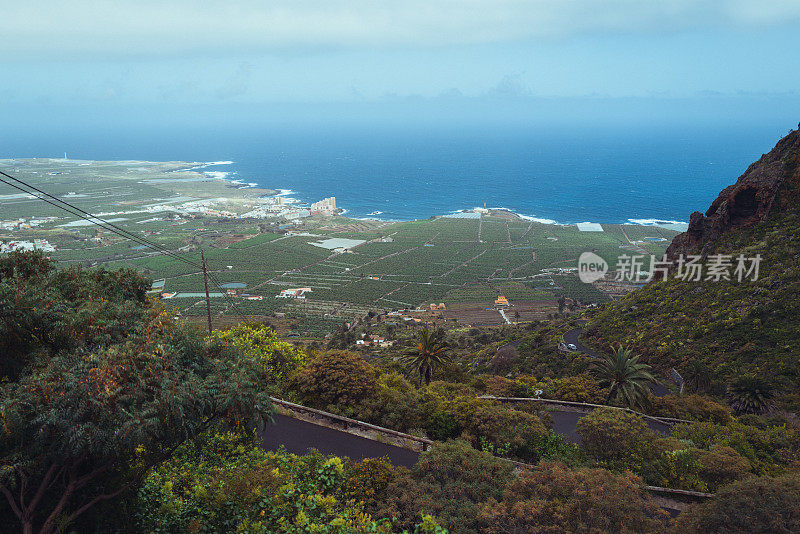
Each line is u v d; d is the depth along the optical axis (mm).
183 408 10570
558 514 11844
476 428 23375
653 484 19578
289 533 11930
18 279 11250
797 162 76938
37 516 10773
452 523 12320
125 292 13742
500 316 179625
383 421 23375
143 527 12320
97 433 9375
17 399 9273
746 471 19859
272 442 20812
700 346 60219
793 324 56344
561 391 38469
